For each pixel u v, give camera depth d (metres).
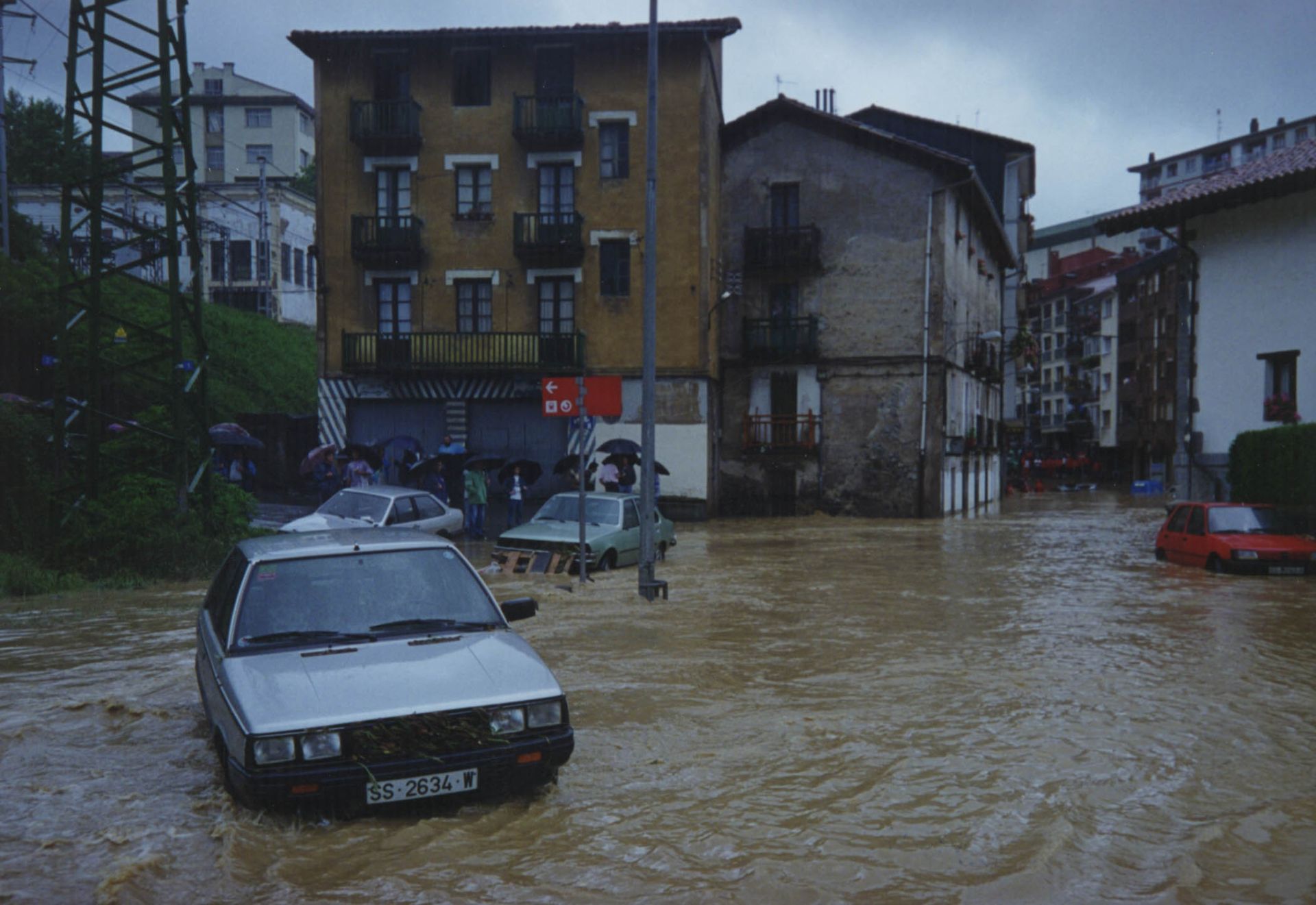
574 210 29.88
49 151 49.44
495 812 5.15
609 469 27.95
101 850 4.64
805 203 32.00
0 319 23.17
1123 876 4.39
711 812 5.20
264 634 5.58
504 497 29.83
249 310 46.88
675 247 29.45
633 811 5.20
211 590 6.98
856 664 9.04
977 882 4.32
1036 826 4.99
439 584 6.14
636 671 8.67
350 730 4.75
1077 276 87.38
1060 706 7.47
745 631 10.79
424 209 30.12
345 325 30.22
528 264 29.97
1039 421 88.94
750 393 32.34
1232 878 4.35
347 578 6.00
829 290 31.88
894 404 31.39
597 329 29.80
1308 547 16.23
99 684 8.19
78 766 5.97
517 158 29.98
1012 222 45.81
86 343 25.89
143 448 17.23
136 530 15.33
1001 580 15.64
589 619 11.59
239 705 4.87
